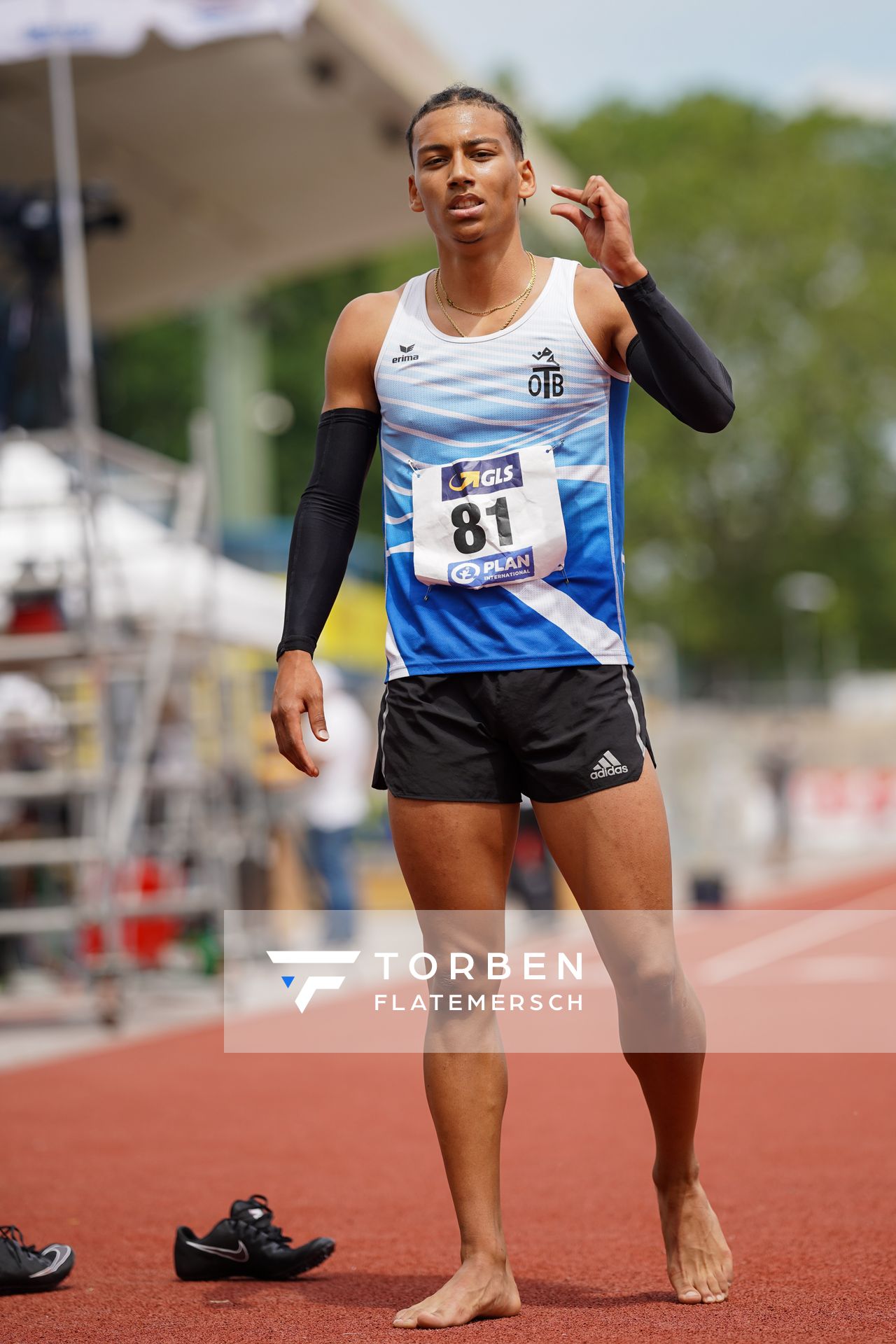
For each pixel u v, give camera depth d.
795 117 167.25
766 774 85.44
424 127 9.90
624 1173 15.20
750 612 171.25
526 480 9.72
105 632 30.66
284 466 138.25
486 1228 9.94
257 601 36.44
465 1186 9.98
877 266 159.38
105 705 27.81
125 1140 17.39
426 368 9.89
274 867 38.16
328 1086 20.94
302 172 45.44
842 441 159.62
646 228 154.12
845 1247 11.88
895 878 62.56
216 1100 19.94
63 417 32.62
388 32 39.12
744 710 155.62
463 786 9.78
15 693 33.50
